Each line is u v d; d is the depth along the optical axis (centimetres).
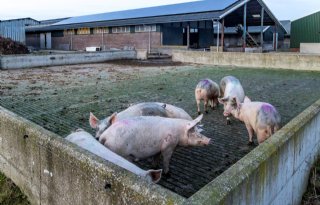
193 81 1002
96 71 1255
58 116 588
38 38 3391
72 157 256
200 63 1611
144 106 419
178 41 2412
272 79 1073
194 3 2539
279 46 2942
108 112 619
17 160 344
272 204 274
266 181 257
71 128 518
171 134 361
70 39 2988
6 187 351
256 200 242
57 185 278
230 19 2447
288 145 300
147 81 1002
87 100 721
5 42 1630
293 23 2895
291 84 968
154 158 384
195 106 671
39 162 303
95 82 978
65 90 842
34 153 309
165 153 363
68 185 263
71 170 258
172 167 384
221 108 657
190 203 186
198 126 419
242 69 1365
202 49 2228
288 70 1334
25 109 637
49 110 630
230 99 483
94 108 648
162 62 1666
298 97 770
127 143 339
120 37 2530
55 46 3170
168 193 196
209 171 373
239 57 1484
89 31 2786
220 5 2094
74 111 623
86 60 1580
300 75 1178
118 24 2467
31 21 3772
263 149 267
